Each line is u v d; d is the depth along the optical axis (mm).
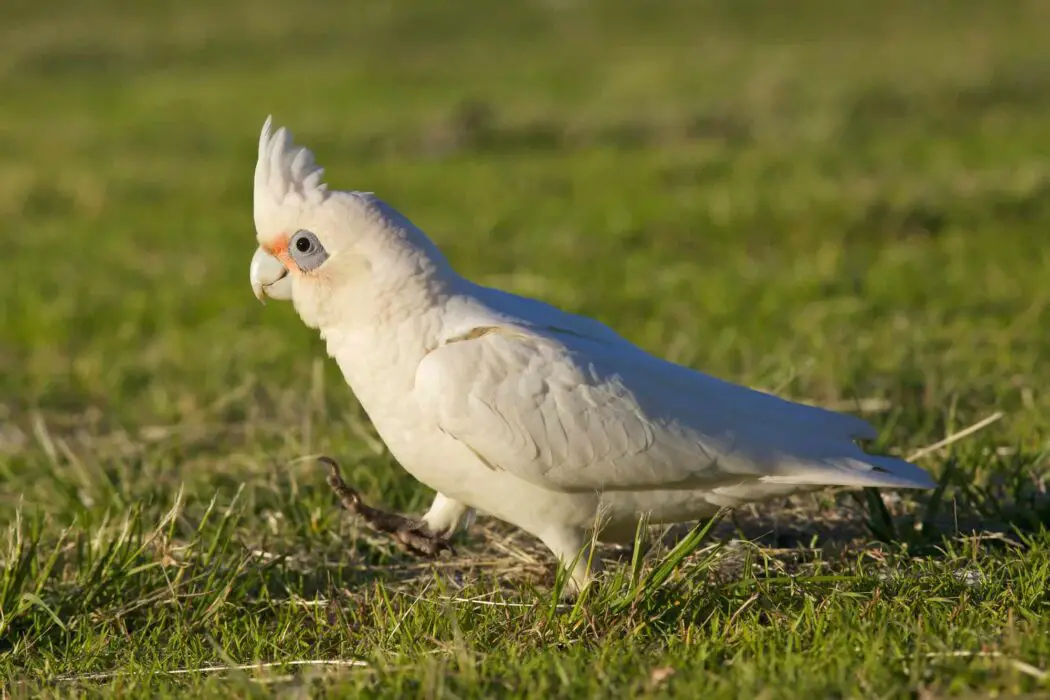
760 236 19828
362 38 52062
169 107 36656
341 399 12469
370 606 7484
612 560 8281
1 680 6855
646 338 14250
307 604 7688
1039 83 34094
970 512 8562
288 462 10133
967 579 7293
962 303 14891
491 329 7195
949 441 9055
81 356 15664
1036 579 6984
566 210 22641
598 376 7137
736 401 7434
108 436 12531
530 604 7215
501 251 19516
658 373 7359
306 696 5961
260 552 8648
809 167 24797
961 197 20859
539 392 7051
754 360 12883
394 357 7273
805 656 6145
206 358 14953
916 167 24344
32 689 6641
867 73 35750
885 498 8977
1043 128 28516
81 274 20000
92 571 7949
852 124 30141
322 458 8047
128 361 15125
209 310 17453
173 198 25891
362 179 26328
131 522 8328
